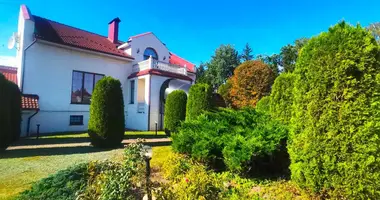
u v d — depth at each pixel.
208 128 6.45
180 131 6.67
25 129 12.63
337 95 3.51
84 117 15.39
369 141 3.21
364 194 3.24
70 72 14.84
